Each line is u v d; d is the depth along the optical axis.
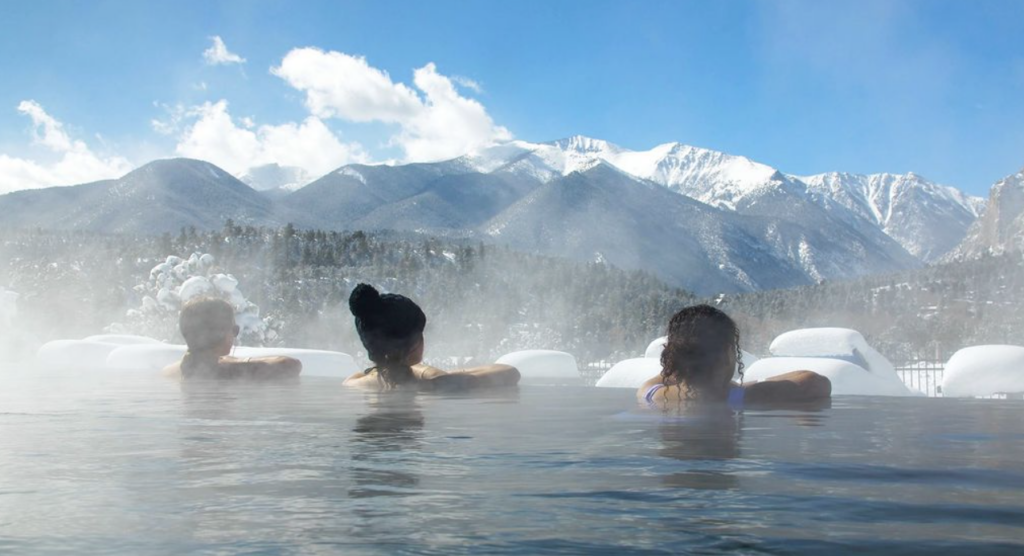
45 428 2.33
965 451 1.79
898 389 5.50
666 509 1.13
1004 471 1.48
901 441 2.00
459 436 2.11
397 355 4.43
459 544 0.93
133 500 1.21
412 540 0.95
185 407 3.16
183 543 0.94
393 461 1.64
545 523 1.04
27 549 0.92
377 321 4.38
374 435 2.15
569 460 1.64
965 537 0.96
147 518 1.08
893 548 0.90
